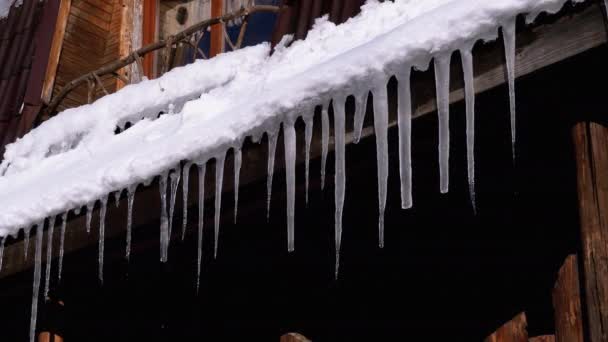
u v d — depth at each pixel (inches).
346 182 143.9
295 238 167.6
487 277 151.2
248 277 185.8
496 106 120.5
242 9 208.5
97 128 201.0
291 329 174.6
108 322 206.8
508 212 150.7
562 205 143.5
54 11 269.7
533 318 141.2
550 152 134.6
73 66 275.6
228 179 146.2
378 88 124.9
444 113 118.3
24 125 243.6
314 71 135.6
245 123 141.2
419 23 122.7
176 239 166.4
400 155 122.8
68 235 173.8
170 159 151.2
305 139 135.0
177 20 298.2
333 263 171.6
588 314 117.3
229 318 186.7
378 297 165.0
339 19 170.1
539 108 120.9
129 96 203.2
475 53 117.0
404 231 162.7
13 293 196.5
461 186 147.8
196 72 194.1
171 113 189.3
